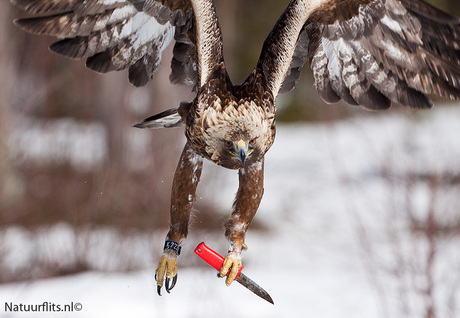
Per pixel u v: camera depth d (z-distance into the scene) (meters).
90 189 16.47
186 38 8.07
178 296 12.99
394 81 8.52
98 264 15.52
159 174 16.38
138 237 15.67
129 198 16.22
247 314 12.63
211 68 7.24
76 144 17.59
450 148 16.94
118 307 12.39
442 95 8.38
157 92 16.95
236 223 8.02
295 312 12.82
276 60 7.41
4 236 15.58
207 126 7.24
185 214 8.05
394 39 8.29
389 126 23.72
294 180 26.12
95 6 7.94
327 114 23.00
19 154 16.81
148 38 8.18
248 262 17.23
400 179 14.91
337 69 8.59
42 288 13.87
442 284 13.33
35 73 17.91
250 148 7.27
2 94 17.06
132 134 16.94
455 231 13.60
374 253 14.31
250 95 7.28
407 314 12.58
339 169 24.98
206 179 17.16
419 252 13.32
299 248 18.56
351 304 13.30
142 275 14.84
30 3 7.72
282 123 35.22
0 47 17.39
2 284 15.01
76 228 15.73
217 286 13.83
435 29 8.09
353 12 8.16
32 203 16.52
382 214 16.28
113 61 8.22
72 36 7.98
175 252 8.01
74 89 18.20
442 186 14.31
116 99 17.25
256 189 7.98
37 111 17.84
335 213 22.05
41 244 15.73
